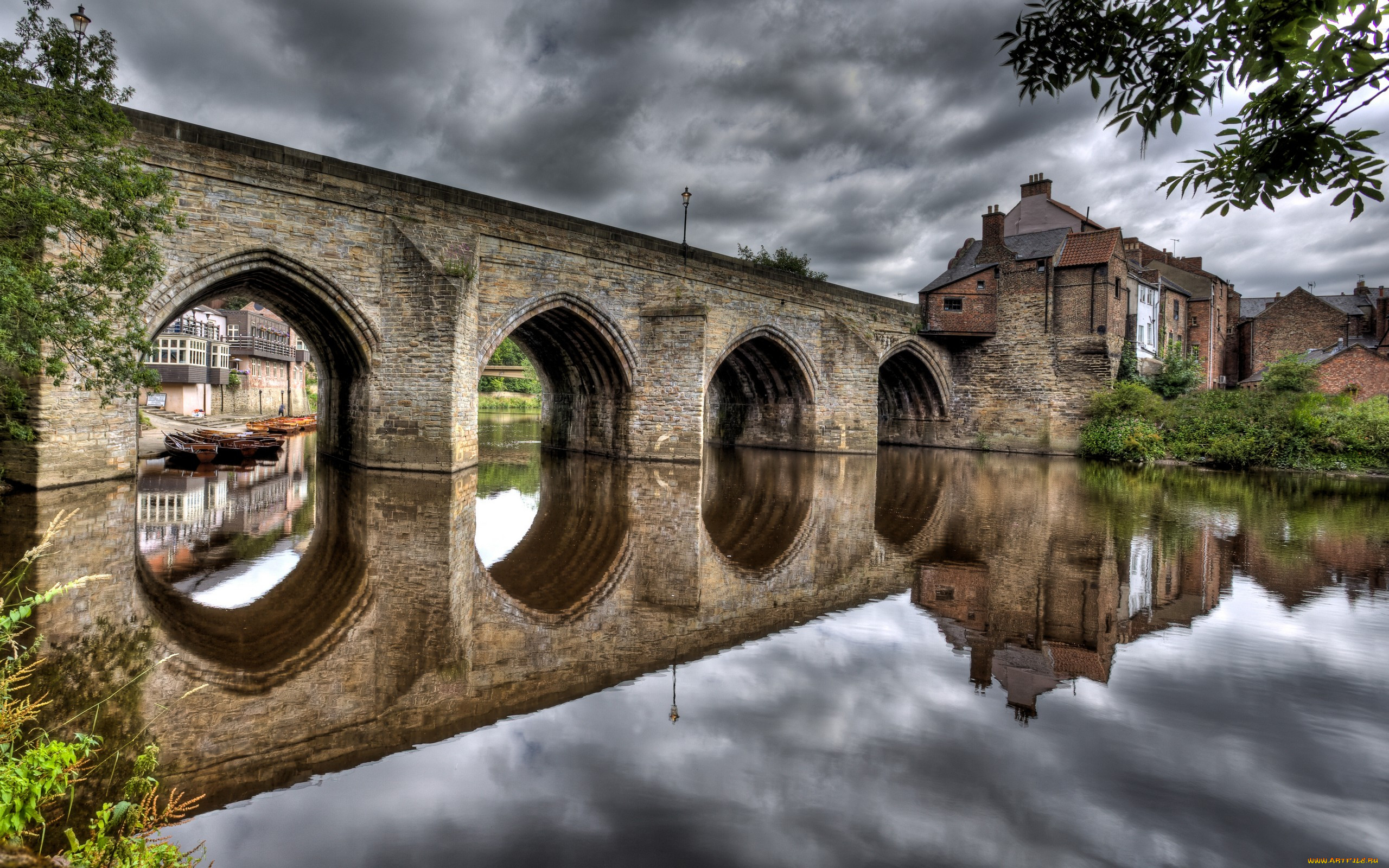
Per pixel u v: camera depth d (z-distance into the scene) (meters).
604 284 24.64
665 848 3.45
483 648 6.40
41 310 10.27
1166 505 16.84
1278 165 3.95
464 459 19.64
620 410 27.09
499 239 21.58
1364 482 23.83
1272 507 16.67
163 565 8.81
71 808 3.51
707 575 9.52
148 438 27.42
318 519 12.32
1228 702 5.43
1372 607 8.16
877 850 3.46
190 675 5.49
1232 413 30.41
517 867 3.26
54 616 6.63
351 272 18.27
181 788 3.90
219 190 16.03
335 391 22.39
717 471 23.59
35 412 13.09
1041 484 21.23
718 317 28.64
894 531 13.06
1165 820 3.78
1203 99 3.92
